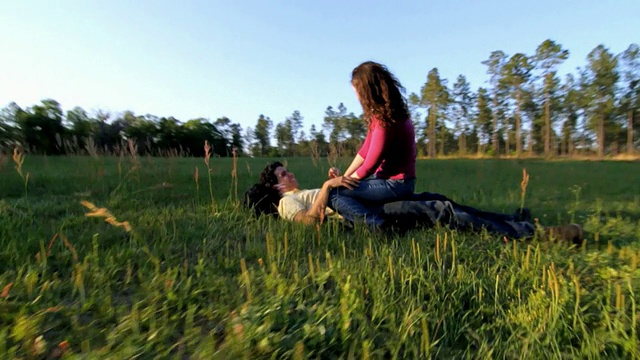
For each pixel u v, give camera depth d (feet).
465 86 211.00
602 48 164.25
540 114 183.32
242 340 5.56
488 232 11.03
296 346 5.45
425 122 221.46
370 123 11.93
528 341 5.91
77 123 85.20
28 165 30.30
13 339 5.60
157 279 7.59
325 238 10.80
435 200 11.92
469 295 7.44
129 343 5.46
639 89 163.32
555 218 14.01
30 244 9.31
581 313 6.52
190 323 6.29
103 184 19.65
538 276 7.96
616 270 8.46
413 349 5.67
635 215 14.47
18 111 79.71
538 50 174.09
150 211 13.75
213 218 13.14
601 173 41.34
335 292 7.33
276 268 8.28
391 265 7.99
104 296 7.01
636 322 6.19
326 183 11.98
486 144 213.46
